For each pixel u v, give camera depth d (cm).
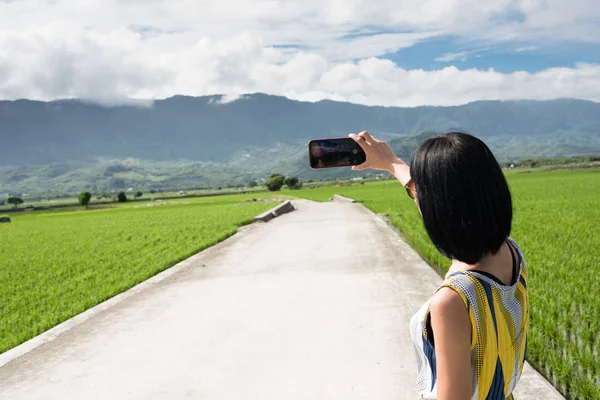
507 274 142
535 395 381
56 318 738
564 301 664
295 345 541
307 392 427
